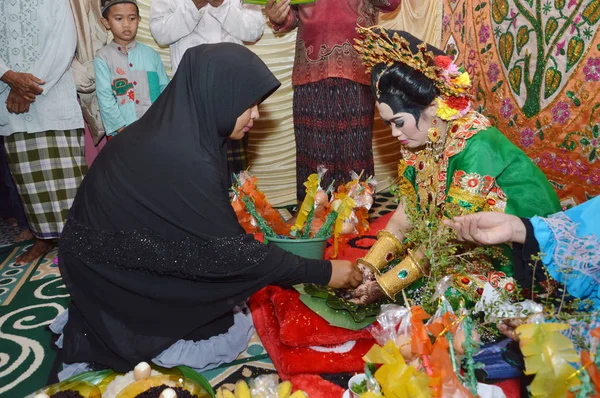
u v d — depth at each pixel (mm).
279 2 3102
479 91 3225
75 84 3014
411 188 2037
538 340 1076
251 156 3775
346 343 1875
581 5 2449
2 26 2744
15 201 3312
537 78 2752
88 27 3088
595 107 2461
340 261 1863
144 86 3104
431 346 1229
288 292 2123
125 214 1791
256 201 2299
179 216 1760
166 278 1794
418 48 1699
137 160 1780
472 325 1317
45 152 2928
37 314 2371
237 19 3191
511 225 1447
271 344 1954
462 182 1735
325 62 3057
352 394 1418
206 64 1835
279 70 3660
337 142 3172
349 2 2994
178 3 3117
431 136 1774
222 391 1530
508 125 3012
